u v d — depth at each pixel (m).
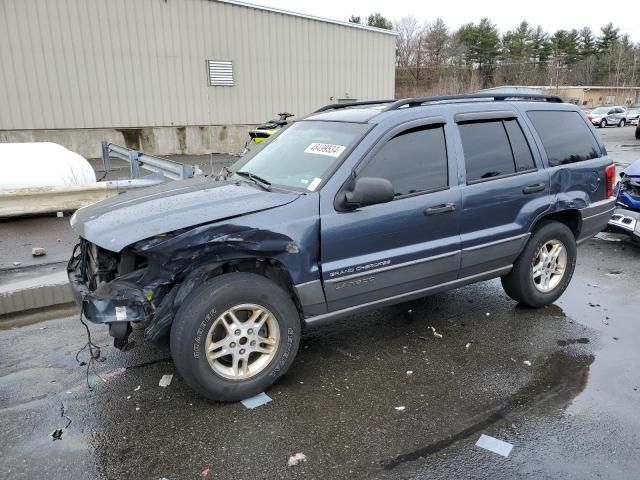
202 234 3.06
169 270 3.11
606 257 6.84
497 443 2.95
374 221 3.62
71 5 17.00
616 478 2.65
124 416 3.22
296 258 3.37
